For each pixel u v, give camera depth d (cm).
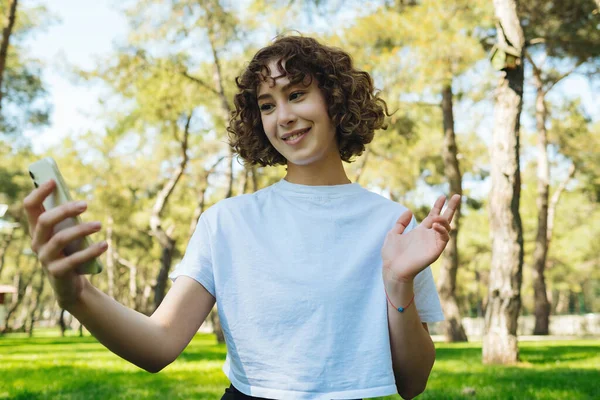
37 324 6172
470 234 3288
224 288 138
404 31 1177
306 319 133
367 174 2075
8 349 1531
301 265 138
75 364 934
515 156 915
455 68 1189
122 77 1491
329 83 151
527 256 3488
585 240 3356
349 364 132
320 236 142
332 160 156
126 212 2564
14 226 2734
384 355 134
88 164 2331
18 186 2519
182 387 638
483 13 1147
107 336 115
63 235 93
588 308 5259
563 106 2244
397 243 132
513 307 897
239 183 1994
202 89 1647
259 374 133
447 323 1678
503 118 916
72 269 95
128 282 4697
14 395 578
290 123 150
